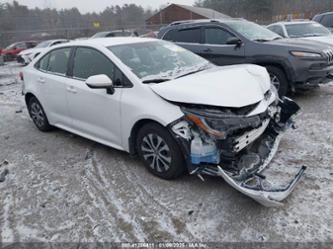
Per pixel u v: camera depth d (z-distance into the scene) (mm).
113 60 3549
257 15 45969
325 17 11609
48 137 4945
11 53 21031
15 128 5539
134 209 2900
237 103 2805
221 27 6301
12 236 2678
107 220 2783
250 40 5926
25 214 2961
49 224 2791
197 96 2807
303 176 3041
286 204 2805
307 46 5582
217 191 3070
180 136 2861
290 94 6516
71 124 4344
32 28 30125
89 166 3807
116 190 3230
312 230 2479
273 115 3451
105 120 3678
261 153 3309
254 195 2562
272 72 5773
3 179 3639
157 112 3002
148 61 3721
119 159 3924
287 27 8656
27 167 3918
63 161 4008
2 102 7781
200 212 2785
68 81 4117
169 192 3113
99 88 3361
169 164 3172
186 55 4234
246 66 3725
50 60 4609
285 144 4020
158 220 2729
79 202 3076
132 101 3238
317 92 6539
